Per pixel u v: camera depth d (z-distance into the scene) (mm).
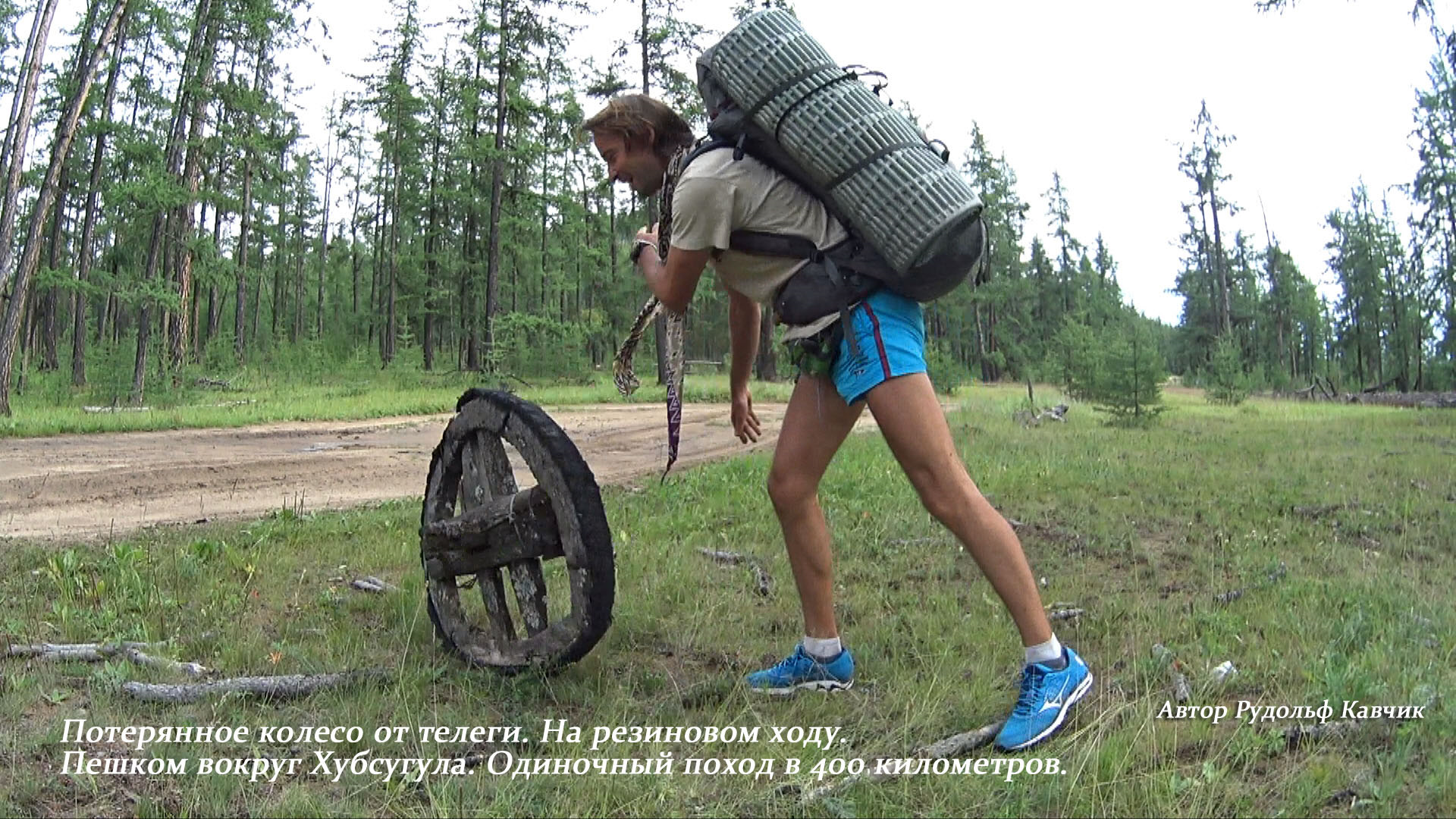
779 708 3109
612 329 40969
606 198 39969
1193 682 3270
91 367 18516
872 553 5328
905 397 2867
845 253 2852
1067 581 4766
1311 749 2729
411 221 36969
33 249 15195
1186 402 25312
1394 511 6551
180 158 20625
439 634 3623
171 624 3912
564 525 3086
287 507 7031
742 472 8289
